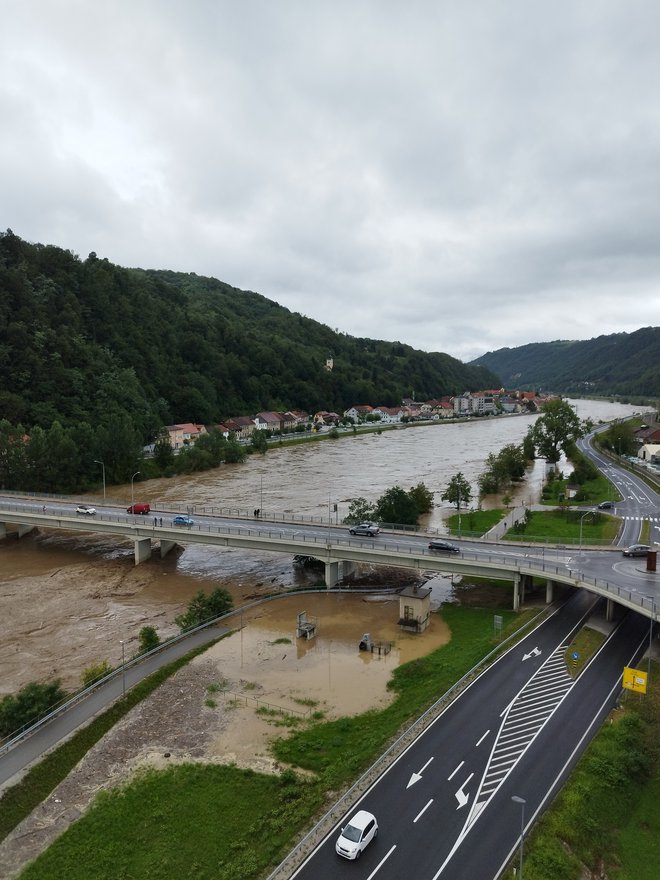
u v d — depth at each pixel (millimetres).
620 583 65875
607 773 39406
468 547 83312
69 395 181125
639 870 33594
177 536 95500
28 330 184875
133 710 51562
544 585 80312
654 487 140625
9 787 40719
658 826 36844
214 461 192625
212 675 58062
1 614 78125
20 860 35188
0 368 170125
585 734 44250
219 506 133125
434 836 34500
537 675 53344
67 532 118688
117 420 168750
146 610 79188
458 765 40969
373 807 37125
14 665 63500
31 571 96000
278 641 66438
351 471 183875
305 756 44469
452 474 176625
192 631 67625
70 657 65250
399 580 87812
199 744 46500
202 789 40812
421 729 45500
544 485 150250
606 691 50188
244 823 37281
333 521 103625
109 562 100312
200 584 89312
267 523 100312
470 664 56625
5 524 115938
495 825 35250
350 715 50906
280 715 50906
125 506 117000
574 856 33344
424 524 112250
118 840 36281
